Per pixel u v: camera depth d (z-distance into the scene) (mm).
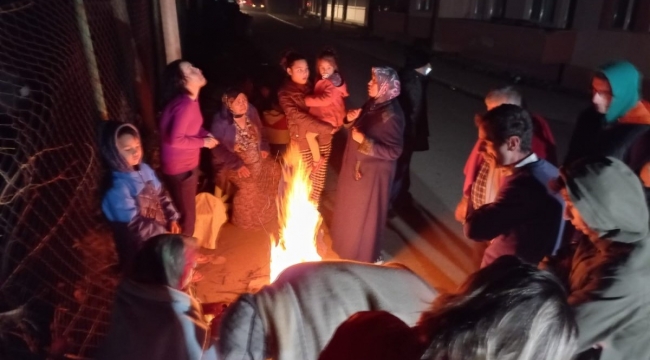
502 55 15875
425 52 5102
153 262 2014
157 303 1985
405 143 5082
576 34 13281
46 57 3924
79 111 4062
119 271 3330
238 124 4527
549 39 13664
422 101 5152
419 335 1211
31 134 3398
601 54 12555
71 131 3855
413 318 1607
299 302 1573
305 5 40875
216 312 3127
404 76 5020
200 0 17141
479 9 18875
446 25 18922
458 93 12570
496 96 3264
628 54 11852
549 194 2436
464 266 4574
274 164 5047
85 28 3682
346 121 4078
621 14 12211
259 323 1581
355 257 4164
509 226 2523
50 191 3311
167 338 1964
